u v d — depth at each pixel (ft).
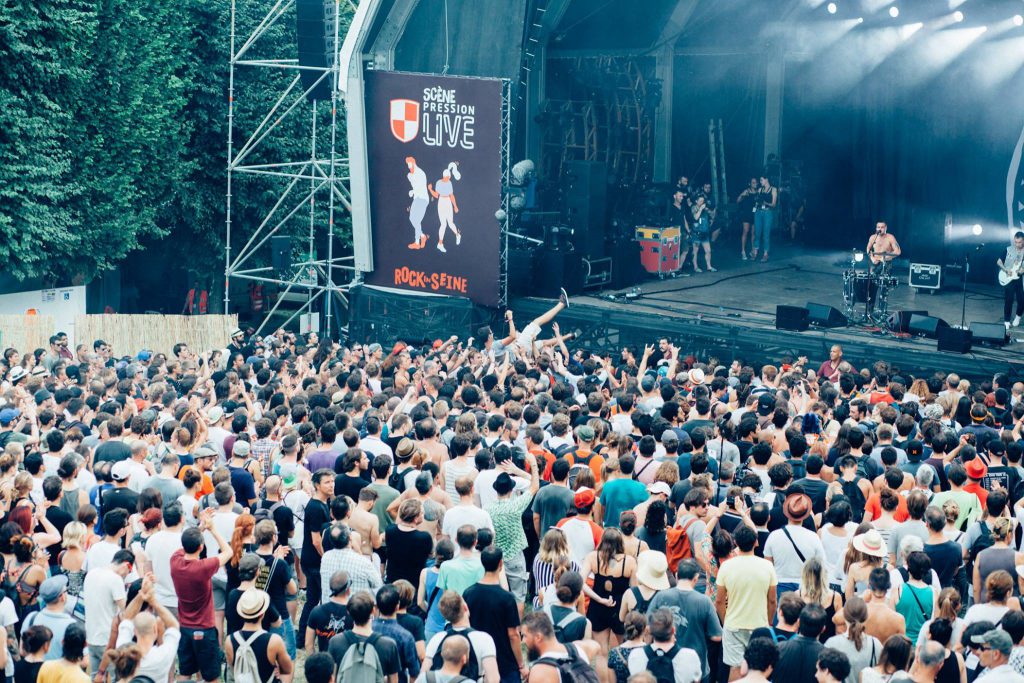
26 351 83.56
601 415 43.32
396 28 85.40
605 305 82.12
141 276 123.34
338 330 94.94
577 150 100.17
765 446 34.86
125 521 30.66
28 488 33.01
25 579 30.63
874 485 35.73
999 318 82.64
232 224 110.73
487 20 82.89
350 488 34.73
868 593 26.91
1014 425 44.65
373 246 87.25
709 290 89.86
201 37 104.99
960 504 33.65
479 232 82.33
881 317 76.13
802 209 114.32
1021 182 93.35
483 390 47.78
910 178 109.50
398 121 83.87
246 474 35.29
